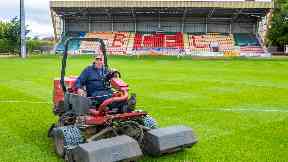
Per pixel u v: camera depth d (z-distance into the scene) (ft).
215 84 65.36
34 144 26.71
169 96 50.80
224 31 201.87
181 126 23.16
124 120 22.54
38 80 68.90
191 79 73.87
